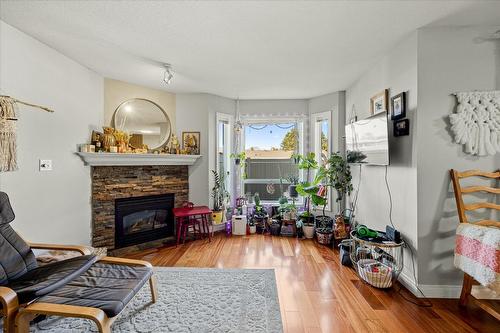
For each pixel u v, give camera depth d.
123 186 3.39
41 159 2.44
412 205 2.27
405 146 2.37
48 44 2.46
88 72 3.07
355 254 2.68
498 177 2.08
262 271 2.69
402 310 2.00
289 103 4.48
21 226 2.24
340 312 1.98
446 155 2.18
